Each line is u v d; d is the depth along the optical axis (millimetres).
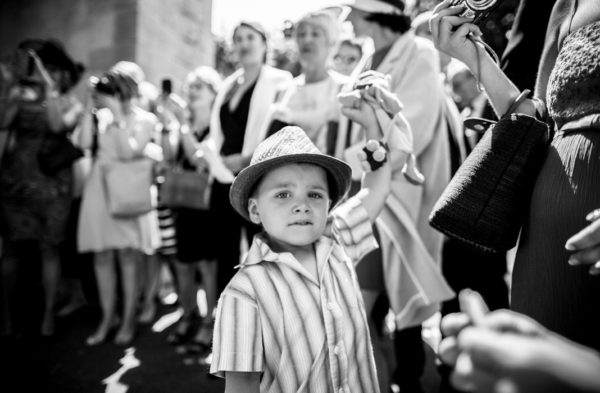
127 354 3516
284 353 1207
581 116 1005
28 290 4887
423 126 2381
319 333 1234
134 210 3719
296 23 2801
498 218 1106
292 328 1220
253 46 3195
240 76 3381
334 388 1206
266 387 1214
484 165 1131
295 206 1294
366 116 1562
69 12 6852
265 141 1404
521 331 511
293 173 1319
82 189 4258
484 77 1269
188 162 3738
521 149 1116
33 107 3855
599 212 851
